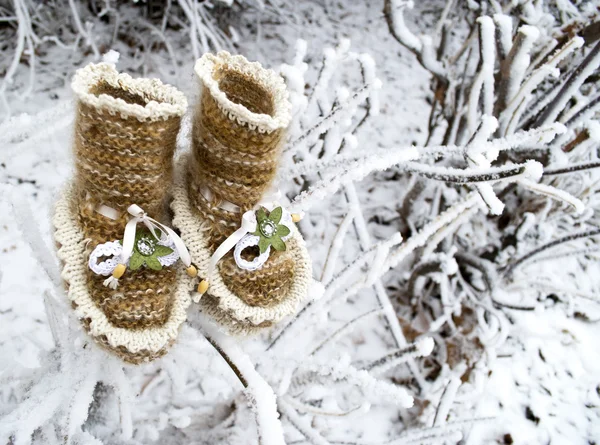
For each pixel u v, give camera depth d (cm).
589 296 74
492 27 61
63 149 76
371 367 58
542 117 68
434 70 72
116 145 37
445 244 75
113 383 48
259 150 38
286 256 43
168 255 40
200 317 46
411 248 55
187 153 44
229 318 43
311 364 53
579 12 77
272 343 57
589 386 71
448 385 62
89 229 40
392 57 113
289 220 43
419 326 76
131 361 41
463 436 65
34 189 71
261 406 44
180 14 101
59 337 48
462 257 78
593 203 78
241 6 104
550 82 79
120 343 39
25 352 59
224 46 95
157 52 96
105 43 92
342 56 59
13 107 79
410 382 71
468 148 50
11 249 66
